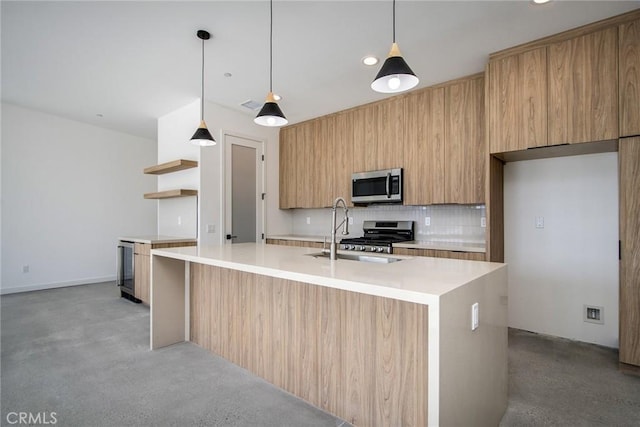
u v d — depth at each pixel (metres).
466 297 1.31
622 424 1.74
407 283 1.29
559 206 3.04
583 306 2.92
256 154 4.73
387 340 1.62
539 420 1.77
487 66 2.86
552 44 2.54
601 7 2.19
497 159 3.10
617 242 2.78
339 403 1.81
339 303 1.81
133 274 4.10
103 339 2.90
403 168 3.73
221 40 2.68
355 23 2.42
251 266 1.74
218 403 1.93
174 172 4.50
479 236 3.55
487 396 1.57
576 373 2.30
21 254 4.63
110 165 5.52
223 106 4.27
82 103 4.25
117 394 2.01
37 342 2.82
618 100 2.27
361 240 3.83
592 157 2.89
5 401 1.92
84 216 5.23
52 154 4.89
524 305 3.22
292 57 2.96
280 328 2.12
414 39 2.63
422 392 1.50
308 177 4.72
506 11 2.25
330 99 3.96
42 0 2.18
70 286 5.05
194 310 2.82
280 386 2.11
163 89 3.73
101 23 2.45
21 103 4.32
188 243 4.03
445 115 3.43
